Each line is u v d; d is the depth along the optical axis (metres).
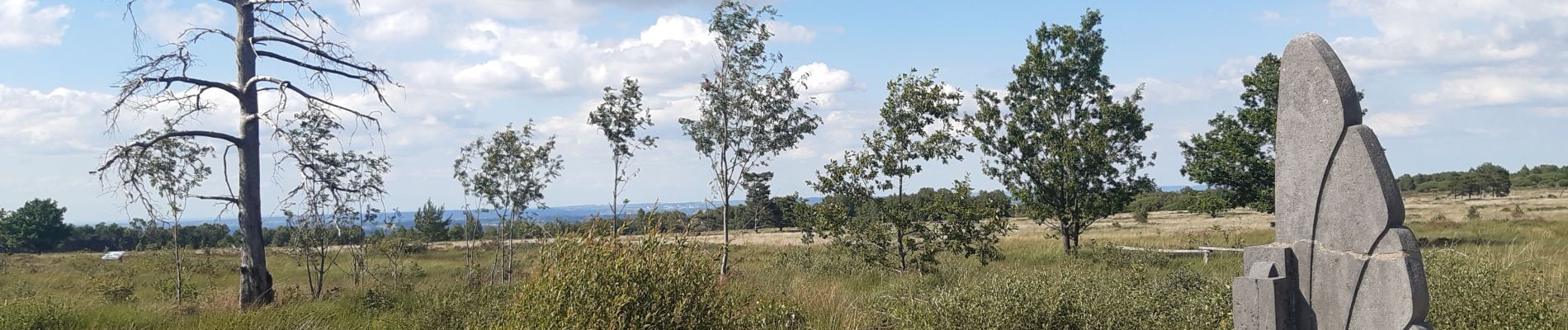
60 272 28.91
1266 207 24.97
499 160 21.05
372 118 17.42
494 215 22.88
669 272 6.39
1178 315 7.01
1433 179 128.75
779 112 18.61
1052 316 6.97
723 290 7.11
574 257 6.30
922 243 16.36
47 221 66.06
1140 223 62.44
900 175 16.44
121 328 11.52
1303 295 5.29
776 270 17.05
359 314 13.30
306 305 13.99
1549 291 7.96
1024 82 25.28
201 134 15.95
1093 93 25.11
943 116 16.53
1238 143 25.45
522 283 6.91
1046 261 21.27
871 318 9.78
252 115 16.64
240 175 16.45
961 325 7.27
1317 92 5.22
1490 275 7.04
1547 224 30.50
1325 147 5.16
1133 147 25.11
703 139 18.47
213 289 19.11
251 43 16.72
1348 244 5.06
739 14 18.28
